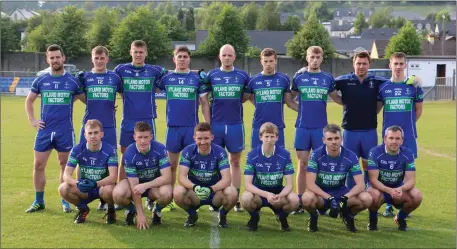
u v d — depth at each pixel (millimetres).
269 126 6195
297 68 50875
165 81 7426
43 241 5648
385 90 7137
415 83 7094
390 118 7156
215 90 7387
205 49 50469
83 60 50062
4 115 22219
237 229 6258
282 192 6117
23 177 9258
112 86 7301
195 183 6508
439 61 46750
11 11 106688
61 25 49281
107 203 6379
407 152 6332
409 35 52875
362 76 7168
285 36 68250
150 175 6477
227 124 7441
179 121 7398
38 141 7027
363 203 6098
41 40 55281
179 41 66875
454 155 12234
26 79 37031
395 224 6582
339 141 6113
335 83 7297
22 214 6777
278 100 7352
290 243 5691
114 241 5676
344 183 6492
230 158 7562
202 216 6887
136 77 7398
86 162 6438
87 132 6266
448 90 37500
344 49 79500
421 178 9445
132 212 6379
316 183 6445
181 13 96750
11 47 47906
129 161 6285
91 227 6223
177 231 6113
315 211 6164
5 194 7910
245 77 7453
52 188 8383
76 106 28141
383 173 6391
